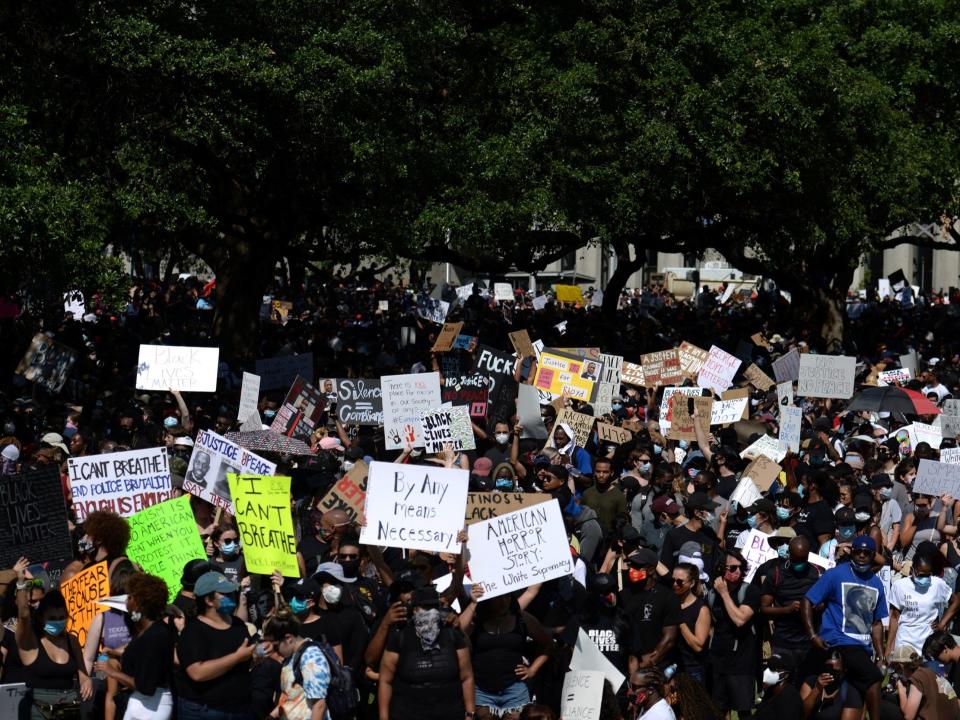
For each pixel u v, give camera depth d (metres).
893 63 36.72
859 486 14.54
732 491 15.65
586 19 29.89
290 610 8.92
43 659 9.43
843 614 10.78
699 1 29.98
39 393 22.47
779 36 31.73
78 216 19.67
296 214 26.62
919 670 10.84
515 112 28.61
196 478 12.19
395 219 24.95
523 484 14.45
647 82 29.17
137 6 22.52
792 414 18.31
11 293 21.17
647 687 9.73
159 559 10.59
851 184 33.34
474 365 19.05
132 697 8.54
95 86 22.56
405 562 11.06
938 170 35.38
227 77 22.27
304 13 23.45
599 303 53.50
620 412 21.12
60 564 11.89
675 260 80.06
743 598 11.02
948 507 14.41
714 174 30.62
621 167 29.27
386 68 22.94
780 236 34.84
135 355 26.98
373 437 17.19
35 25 21.88
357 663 9.64
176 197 22.59
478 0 30.25
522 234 29.02
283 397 21.27
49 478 10.41
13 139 20.17
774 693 10.51
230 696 8.55
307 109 22.84
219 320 27.58
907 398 22.03
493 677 9.80
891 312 44.28
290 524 10.70
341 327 35.56
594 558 12.82
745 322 41.03
